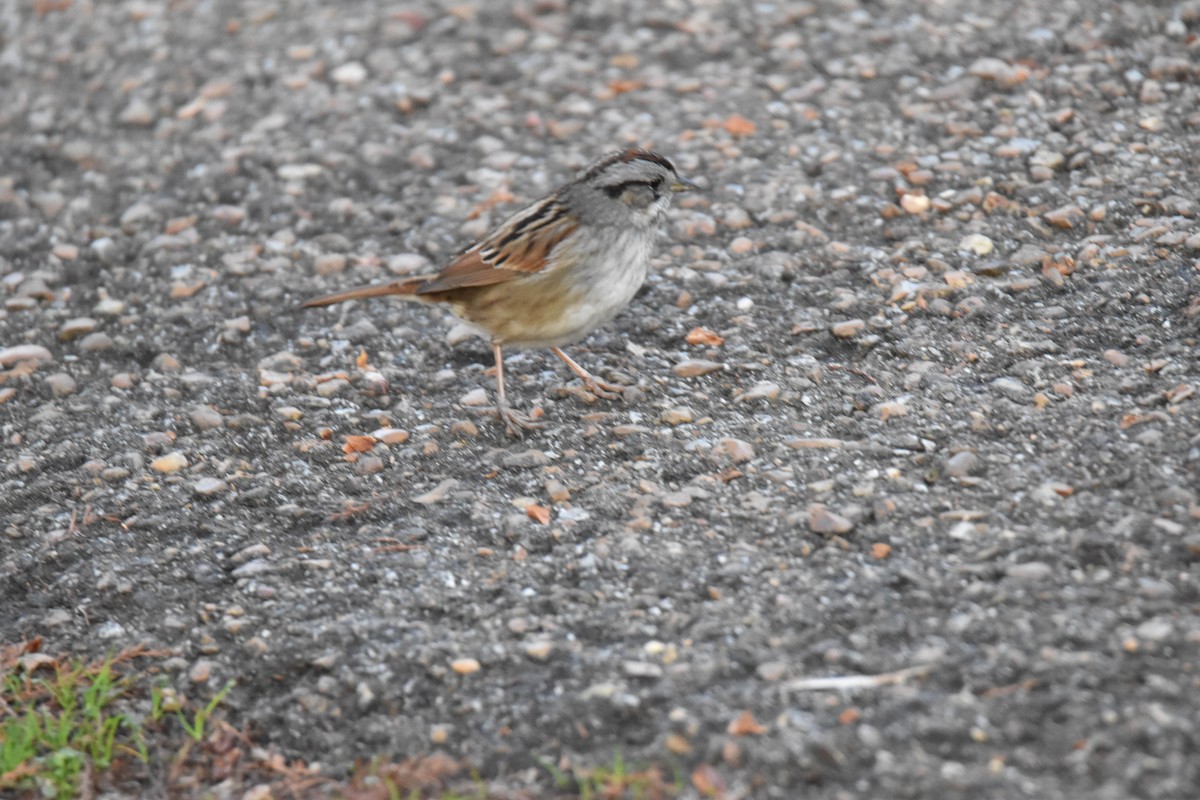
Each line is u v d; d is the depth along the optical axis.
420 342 11.89
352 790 7.72
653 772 7.34
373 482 10.19
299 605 9.00
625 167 10.34
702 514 9.30
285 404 11.20
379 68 15.84
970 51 14.77
